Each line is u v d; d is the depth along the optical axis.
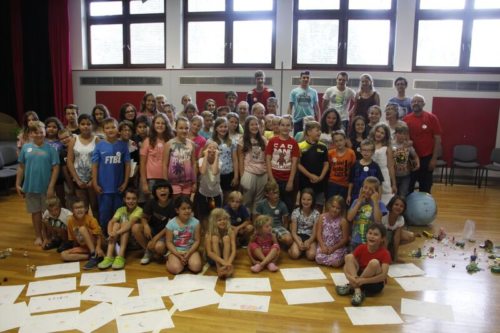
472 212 4.55
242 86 6.70
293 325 2.19
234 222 3.32
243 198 3.58
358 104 4.38
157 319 2.23
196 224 2.99
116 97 7.20
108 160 3.29
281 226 3.38
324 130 3.89
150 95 4.34
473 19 6.07
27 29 7.11
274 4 6.56
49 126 3.68
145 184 3.34
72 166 3.46
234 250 2.88
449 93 6.18
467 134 6.21
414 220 3.98
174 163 3.26
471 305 2.42
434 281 2.75
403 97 4.51
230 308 2.36
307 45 6.58
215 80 6.77
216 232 2.91
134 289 2.60
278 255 3.04
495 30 6.03
